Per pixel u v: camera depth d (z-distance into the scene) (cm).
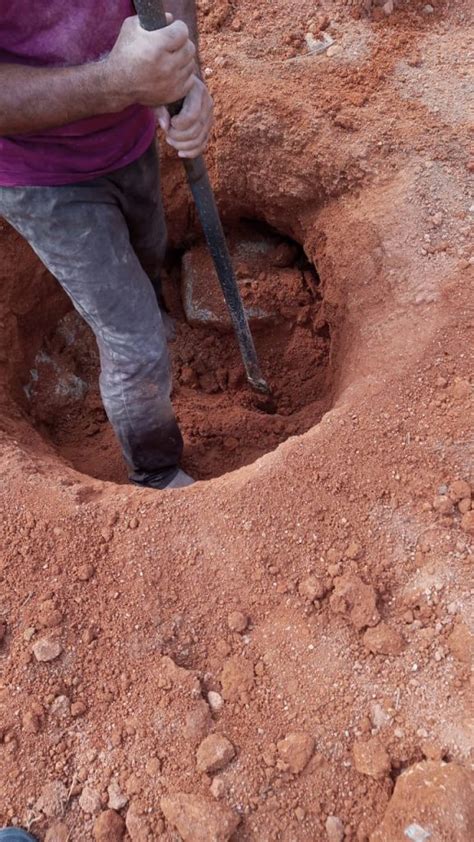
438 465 199
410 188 261
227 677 174
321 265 287
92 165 204
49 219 206
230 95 295
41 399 313
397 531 190
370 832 151
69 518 202
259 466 208
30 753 170
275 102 288
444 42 301
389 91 287
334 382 282
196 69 213
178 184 314
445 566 184
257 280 330
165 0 199
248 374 290
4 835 158
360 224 265
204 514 199
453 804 144
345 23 311
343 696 169
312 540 191
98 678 178
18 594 191
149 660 179
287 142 286
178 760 165
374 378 222
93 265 214
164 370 233
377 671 172
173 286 348
